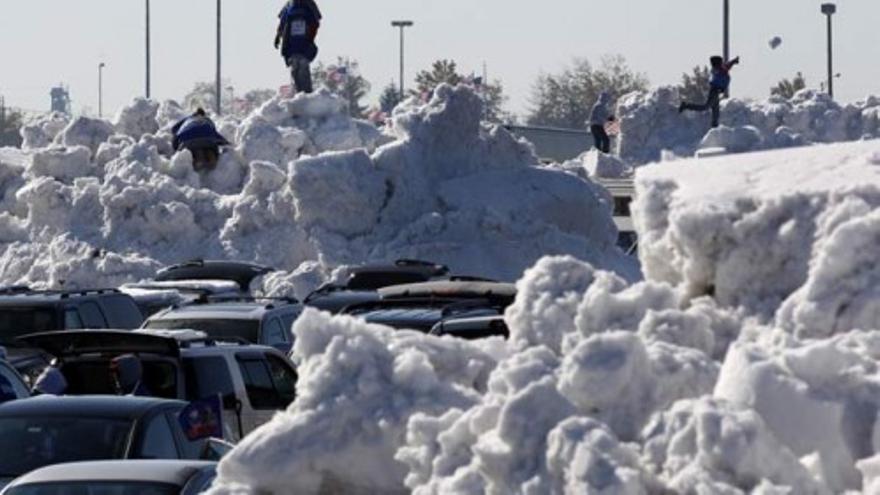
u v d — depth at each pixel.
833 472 8.29
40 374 26.36
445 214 54.47
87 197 57.25
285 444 8.96
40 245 56.91
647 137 88.06
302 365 9.29
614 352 8.44
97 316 33.19
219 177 59.75
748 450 7.97
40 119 73.00
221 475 9.05
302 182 53.72
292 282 48.12
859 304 9.02
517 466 8.20
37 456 18.94
